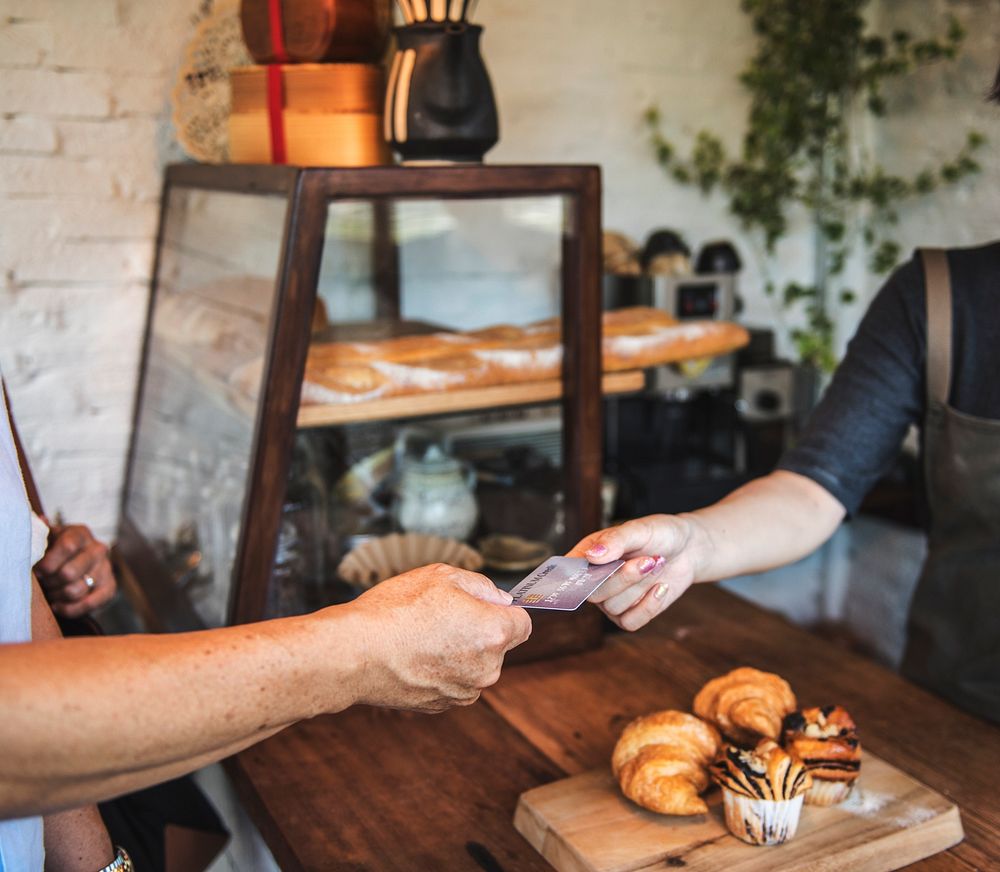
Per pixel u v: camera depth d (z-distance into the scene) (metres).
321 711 0.74
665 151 2.44
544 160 2.32
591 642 1.56
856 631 2.88
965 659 1.36
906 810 1.08
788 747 1.10
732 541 1.21
